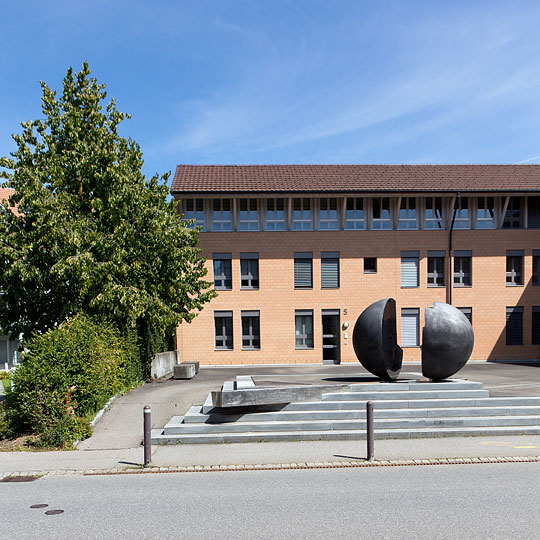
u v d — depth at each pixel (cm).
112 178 1673
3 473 858
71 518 641
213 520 625
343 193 2712
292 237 2822
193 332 2788
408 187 2816
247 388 1165
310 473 834
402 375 1534
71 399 1153
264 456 938
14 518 643
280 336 2806
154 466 884
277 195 2719
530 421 1130
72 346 1156
